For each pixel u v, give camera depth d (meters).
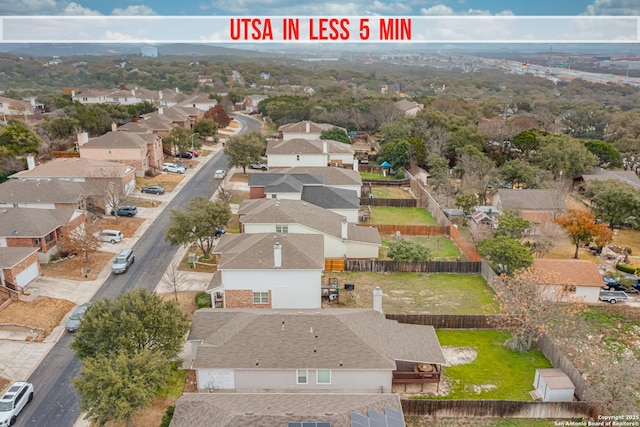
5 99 113.44
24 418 25.59
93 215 54.31
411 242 46.12
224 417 21.77
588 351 33.12
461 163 74.75
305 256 35.56
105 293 38.59
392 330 29.94
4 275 36.91
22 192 50.84
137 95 134.75
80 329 25.98
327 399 23.45
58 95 135.38
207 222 43.25
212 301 35.91
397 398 23.88
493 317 35.06
